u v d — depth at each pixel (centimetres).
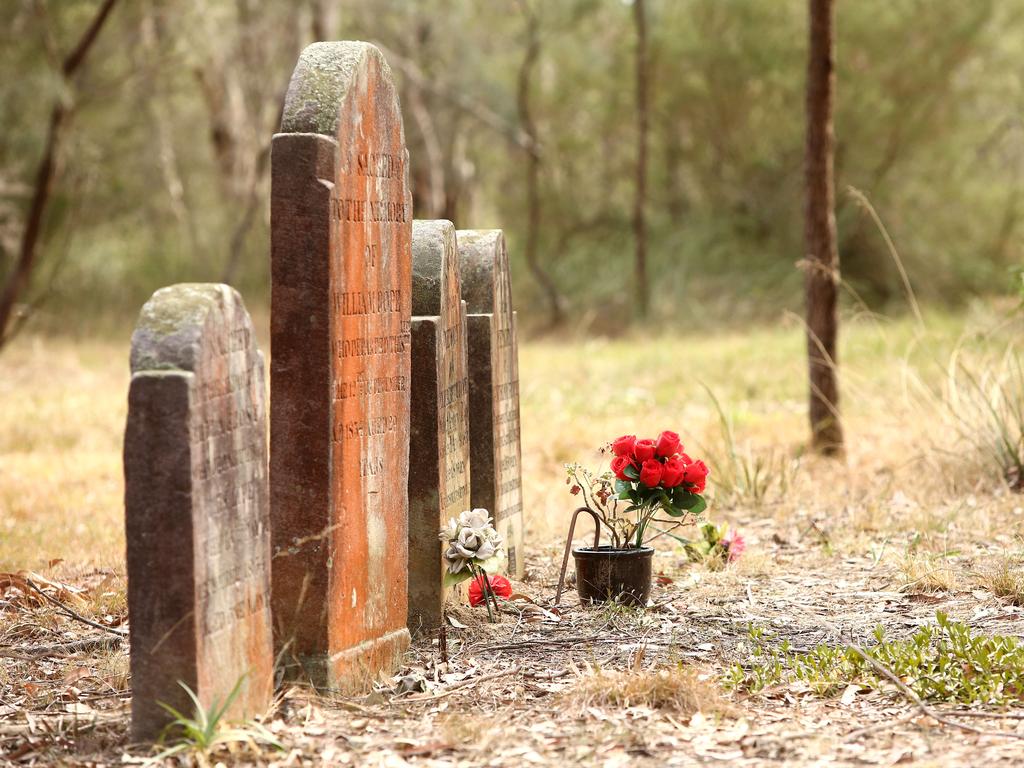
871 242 2397
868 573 659
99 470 1032
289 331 455
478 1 2509
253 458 418
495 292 650
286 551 461
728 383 1515
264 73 2381
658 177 2652
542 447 1118
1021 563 652
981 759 378
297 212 452
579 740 411
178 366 379
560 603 617
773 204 2458
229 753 393
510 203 2820
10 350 1955
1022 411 904
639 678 451
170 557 382
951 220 2439
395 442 507
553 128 2731
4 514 848
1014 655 466
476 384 639
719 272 2433
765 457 987
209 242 2564
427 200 2636
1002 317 1131
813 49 1004
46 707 456
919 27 2292
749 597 615
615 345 2102
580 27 2633
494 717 435
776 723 426
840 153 2378
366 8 2403
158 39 2131
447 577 543
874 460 982
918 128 2347
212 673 395
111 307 2412
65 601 616
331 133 454
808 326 1027
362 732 425
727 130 2483
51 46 1712
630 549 613
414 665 514
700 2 2453
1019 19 2381
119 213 2423
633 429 1186
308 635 462
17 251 2270
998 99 2453
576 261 2697
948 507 808
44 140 2008
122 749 402
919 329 1346
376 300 488
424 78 2505
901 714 429
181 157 2539
